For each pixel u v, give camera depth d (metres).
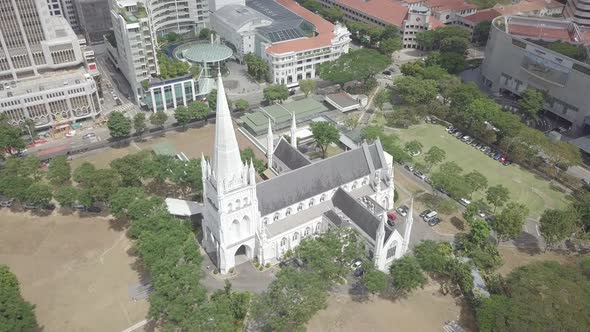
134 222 139.50
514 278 122.31
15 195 154.62
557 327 105.31
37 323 120.19
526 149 188.88
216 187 121.31
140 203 142.38
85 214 159.62
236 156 117.50
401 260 127.81
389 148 182.62
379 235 127.56
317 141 191.12
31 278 133.88
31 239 148.38
